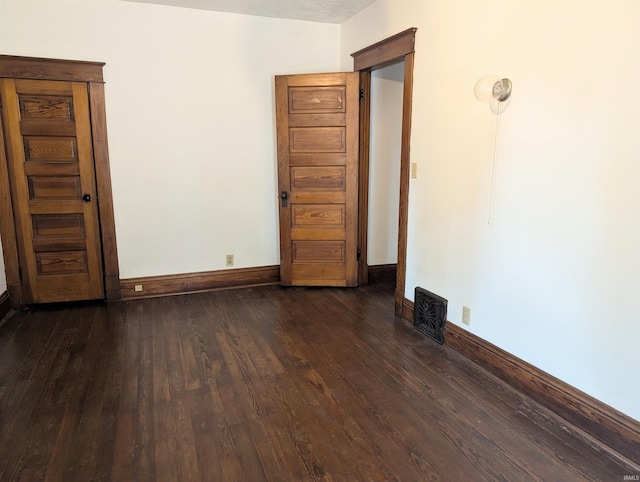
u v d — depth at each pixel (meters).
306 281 4.52
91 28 3.71
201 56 4.08
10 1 3.48
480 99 2.54
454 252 3.02
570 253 2.19
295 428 2.21
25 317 3.68
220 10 4.03
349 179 4.29
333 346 3.14
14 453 2.02
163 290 4.28
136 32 3.84
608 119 1.97
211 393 2.53
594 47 2.01
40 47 3.61
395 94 4.46
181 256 4.31
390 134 4.51
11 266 3.79
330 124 4.20
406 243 3.56
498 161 2.59
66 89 3.71
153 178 4.09
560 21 2.15
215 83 4.16
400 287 3.67
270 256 4.65
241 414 2.32
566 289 2.23
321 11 4.06
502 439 2.13
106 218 3.99
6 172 3.67
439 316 3.17
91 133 3.83
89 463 1.96
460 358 2.96
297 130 4.23
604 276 2.04
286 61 4.37
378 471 1.92
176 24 3.96
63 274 3.97
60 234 3.91
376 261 4.71
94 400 2.45
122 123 3.92
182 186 4.21
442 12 2.97
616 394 2.03
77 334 3.34
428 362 2.90
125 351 3.05
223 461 1.97
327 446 2.08
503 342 2.65
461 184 2.91
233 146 4.32
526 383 2.49
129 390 2.55
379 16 3.75
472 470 1.92
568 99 2.14
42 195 3.81
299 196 4.35
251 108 4.32
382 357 2.97
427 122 3.21
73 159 3.83
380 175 4.54
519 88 2.41
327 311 3.84
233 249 4.49
